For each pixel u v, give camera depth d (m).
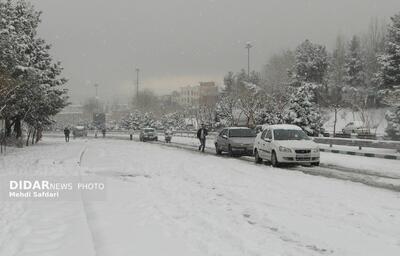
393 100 33.06
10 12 30.92
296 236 7.76
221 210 10.00
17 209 9.43
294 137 20.33
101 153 28.61
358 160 21.78
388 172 17.17
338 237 7.68
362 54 76.81
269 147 20.05
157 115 104.56
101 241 7.16
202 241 7.30
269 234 7.89
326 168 18.72
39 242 6.89
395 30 58.25
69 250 6.49
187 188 13.35
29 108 36.81
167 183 14.46
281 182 14.41
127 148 34.78
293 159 19.06
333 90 74.44
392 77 55.62
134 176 16.39
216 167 19.36
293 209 10.06
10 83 27.44
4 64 27.75
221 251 6.74
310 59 74.06
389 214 9.42
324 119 53.66
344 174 16.55
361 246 7.13
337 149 28.09
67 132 53.44
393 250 6.90
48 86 41.03
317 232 8.02
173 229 8.06
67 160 21.67
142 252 6.58
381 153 24.30
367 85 71.31
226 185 13.97
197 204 10.70
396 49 55.69
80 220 8.38
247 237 7.64
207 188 13.37
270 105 44.62
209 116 59.78
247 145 25.80
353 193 12.13
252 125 43.78
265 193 12.31
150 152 29.53
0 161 21.50
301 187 13.29
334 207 10.20
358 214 9.45
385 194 11.99
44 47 42.06
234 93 56.72
